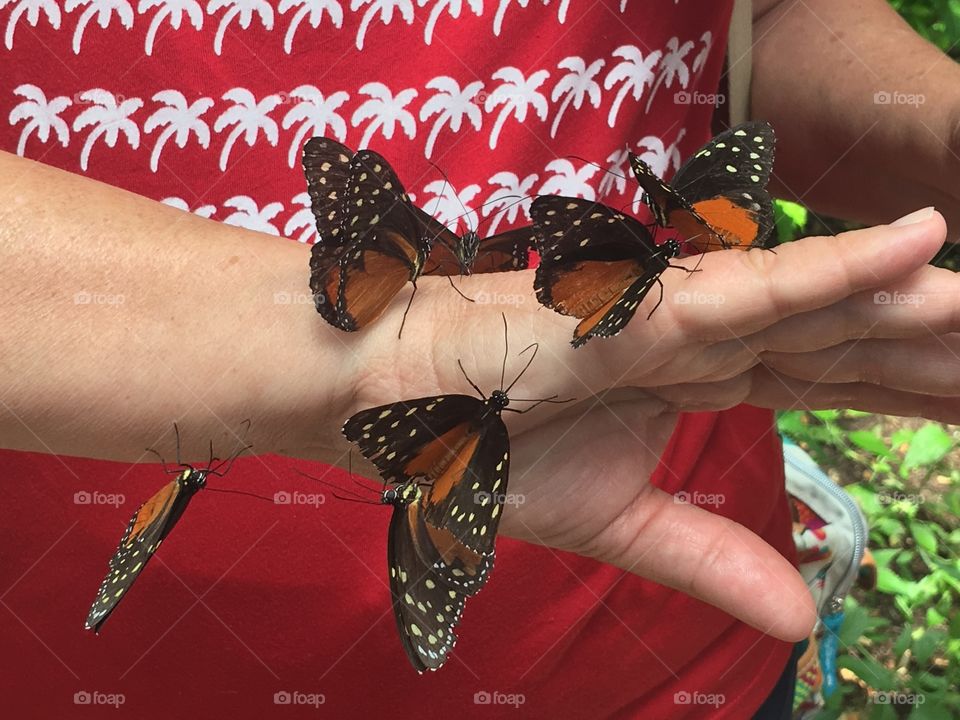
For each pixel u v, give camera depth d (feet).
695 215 1.06
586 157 1.42
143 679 1.42
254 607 1.37
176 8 1.28
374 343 1.15
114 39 1.29
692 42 1.48
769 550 1.21
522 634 1.42
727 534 1.20
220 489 1.34
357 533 1.36
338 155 1.11
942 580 3.30
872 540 3.48
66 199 1.11
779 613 1.19
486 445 1.09
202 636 1.39
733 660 1.55
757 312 1.06
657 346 1.10
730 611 1.21
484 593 1.40
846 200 1.80
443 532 1.11
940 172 1.61
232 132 1.33
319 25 1.31
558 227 1.05
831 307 1.08
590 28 1.37
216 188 1.34
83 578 1.37
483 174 1.39
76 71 1.29
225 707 1.43
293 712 1.44
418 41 1.34
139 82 1.30
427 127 1.37
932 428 3.57
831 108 1.69
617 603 1.44
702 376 1.14
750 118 1.80
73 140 1.32
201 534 1.35
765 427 1.64
